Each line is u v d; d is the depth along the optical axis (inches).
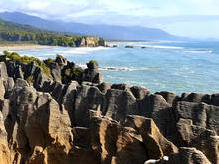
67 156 789.9
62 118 824.9
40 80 1764.3
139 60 6860.2
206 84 3690.9
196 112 794.8
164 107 847.7
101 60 6658.5
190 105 807.1
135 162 699.4
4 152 781.3
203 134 677.9
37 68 2021.4
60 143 798.5
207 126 775.7
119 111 883.4
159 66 5610.2
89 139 789.2
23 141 845.2
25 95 879.1
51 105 816.3
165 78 4121.6
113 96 899.4
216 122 776.3
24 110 858.1
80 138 818.8
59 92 1062.4
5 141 788.0
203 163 525.0
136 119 740.7
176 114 807.7
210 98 928.9
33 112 840.9
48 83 1363.2
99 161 712.4
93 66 2204.7
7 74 1971.0
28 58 2839.6
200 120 779.4
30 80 1825.8
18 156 812.6
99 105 912.3
